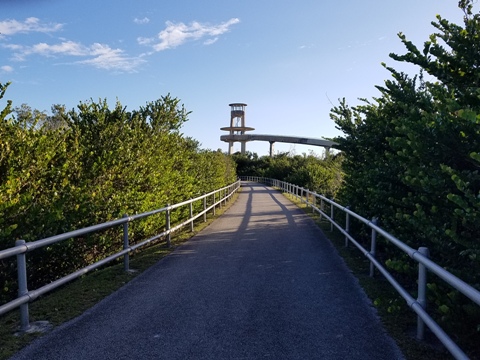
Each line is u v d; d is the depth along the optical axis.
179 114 13.64
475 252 3.35
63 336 4.15
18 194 5.67
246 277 6.43
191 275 6.63
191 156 18.03
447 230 3.42
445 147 3.83
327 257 7.89
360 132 8.67
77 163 7.89
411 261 4.87
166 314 4.77
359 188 7.72
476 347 3.57
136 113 12.48
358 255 7.96
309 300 5.23
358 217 6.82
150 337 4.10
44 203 6.26
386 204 5.93
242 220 14.61
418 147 3.95
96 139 9.84
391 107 6.96
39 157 6.44
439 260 4.40
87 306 5.11
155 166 10.95
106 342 3.99
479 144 3.65
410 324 4.36
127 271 6.93
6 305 3.96
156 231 10.63
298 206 20.25
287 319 4.56
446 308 3.31
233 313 4.77
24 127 6.87
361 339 3.99
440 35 4.68
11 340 4.06
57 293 5.69
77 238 6.96
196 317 4.65
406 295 4.04
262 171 66.44
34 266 5.84
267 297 5.38
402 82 5.97
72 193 6.85
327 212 14.25
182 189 13.20
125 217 6.82
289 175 42.88
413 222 4.06
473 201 3.18
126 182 9.20
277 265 7.26
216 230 12.10
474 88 3.97
